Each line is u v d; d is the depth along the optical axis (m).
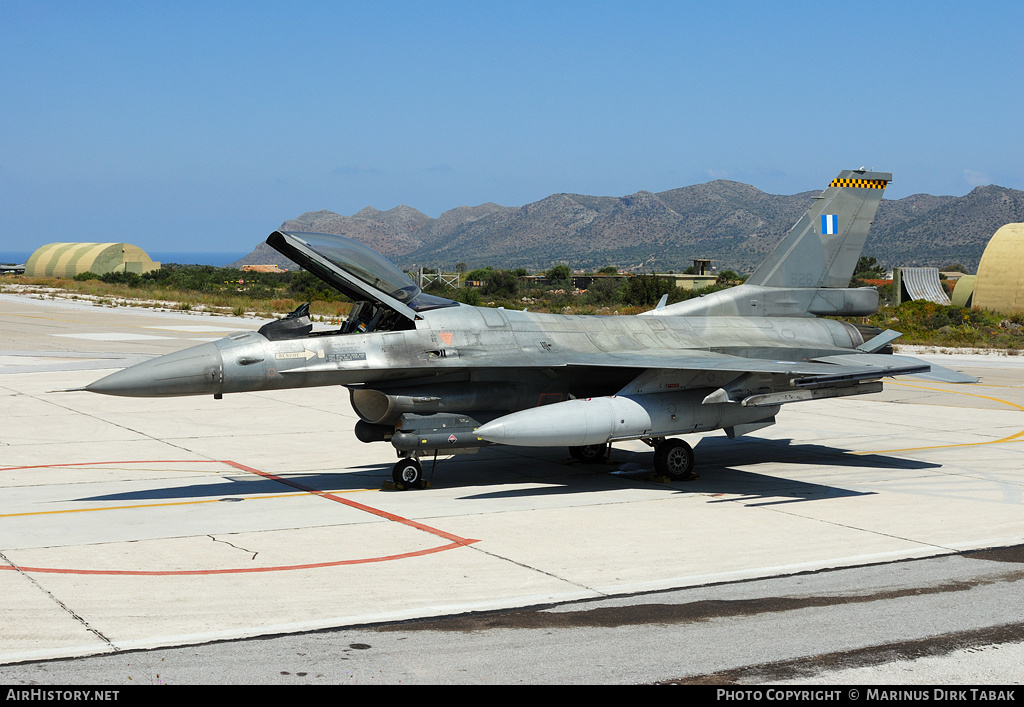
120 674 5.68
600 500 11.38
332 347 11.58
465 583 7.71
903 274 95.31
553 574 8.02
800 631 6.66
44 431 15.99
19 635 6.32
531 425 11.26
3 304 56.12
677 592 7.55
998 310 77.75
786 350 14.77
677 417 12.33
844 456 14.98
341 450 14.76
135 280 90.88
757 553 8.84
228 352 11.18
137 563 8.20
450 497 11.48
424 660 6.00
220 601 7.13
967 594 7.60
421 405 11.91
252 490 11.73
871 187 16.05
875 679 5.82
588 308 59.06
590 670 5.88
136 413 18.23
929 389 25.14
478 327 12.53
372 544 9.01
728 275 100.69
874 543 9.26
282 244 11.69
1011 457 14.86
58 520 9.89
